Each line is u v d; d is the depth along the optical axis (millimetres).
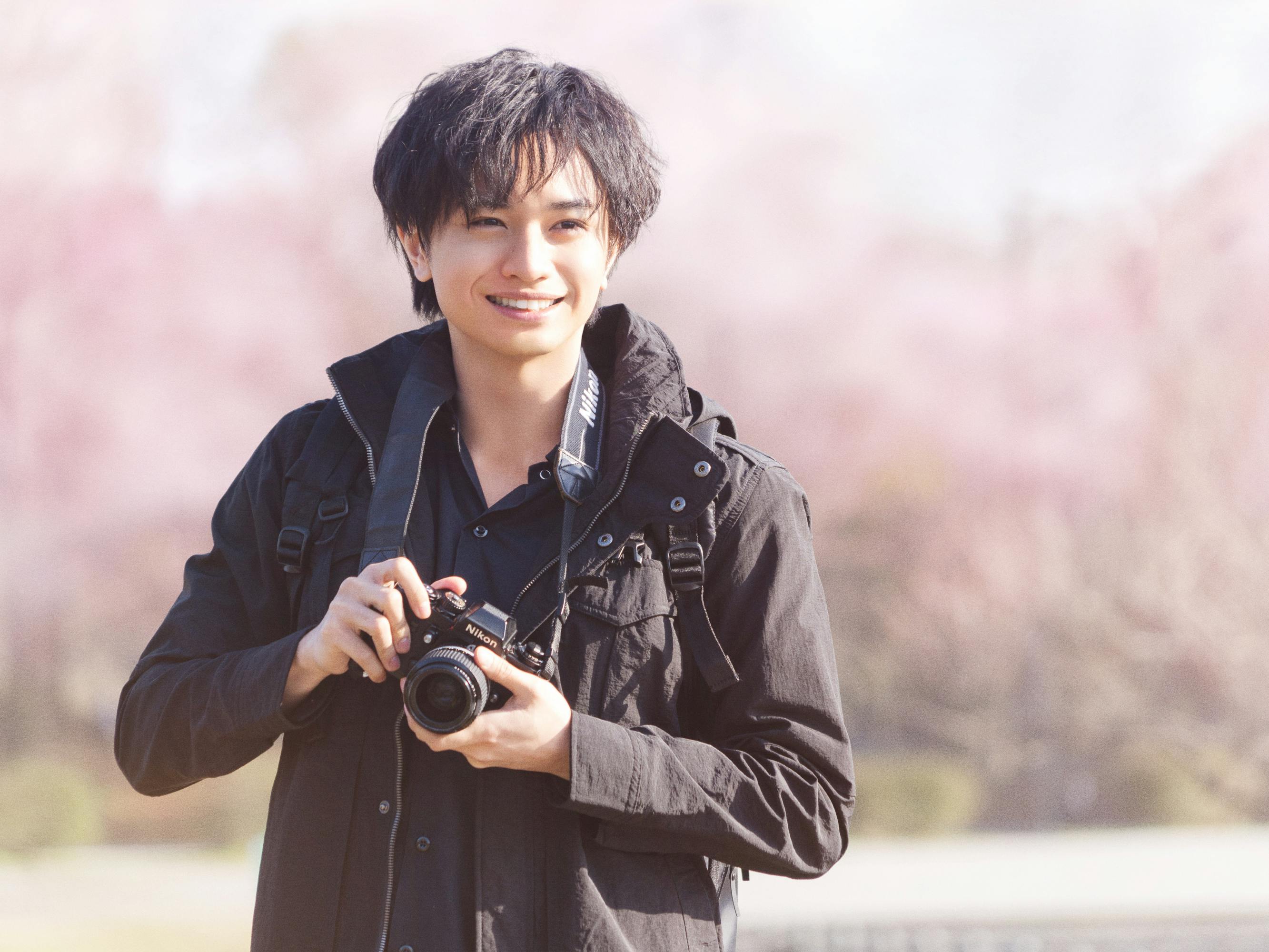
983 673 24672
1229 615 23969
